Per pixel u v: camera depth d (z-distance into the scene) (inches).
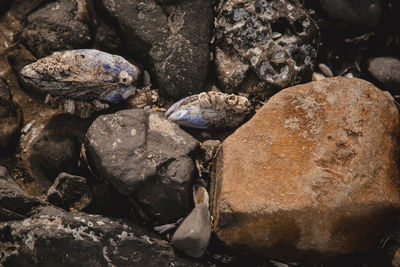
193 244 90.8
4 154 102.8
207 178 103.5
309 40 110.3
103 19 106.2
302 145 92.1
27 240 87.7
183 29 108.0
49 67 97.7
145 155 93.7
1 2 111.0
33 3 112.7
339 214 86.8
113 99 106.6
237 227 88.8
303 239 88.4
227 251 94.7
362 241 91.0
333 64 121.4
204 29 109.9
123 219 95.5
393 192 91.0
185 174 95.0
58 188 96.7
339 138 91.5
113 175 91.2
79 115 106.8
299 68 109.7
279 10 109.3
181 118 104.7
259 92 110.7
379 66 118.3
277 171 90.1
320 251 90.4
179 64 107.2
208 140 106.8
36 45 108.9
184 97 110.0
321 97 96.4
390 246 97.3
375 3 118.3
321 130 92.9
